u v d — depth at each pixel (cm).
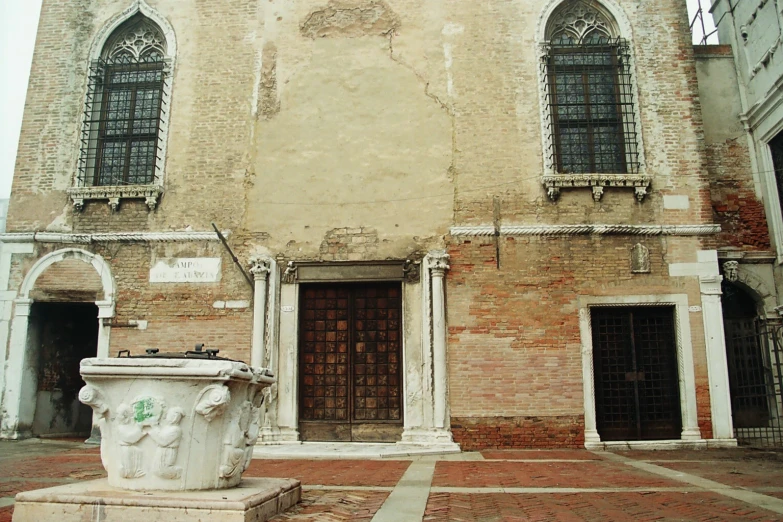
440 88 1391
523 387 1258
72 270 1373
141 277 1363
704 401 1254
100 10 1491
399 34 1426
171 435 512
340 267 1334
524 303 1290
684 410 1251
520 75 1388
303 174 1381
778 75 1384
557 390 1256
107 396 534
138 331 1342
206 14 1468
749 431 1357
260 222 1368
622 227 1309
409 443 1233
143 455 517
